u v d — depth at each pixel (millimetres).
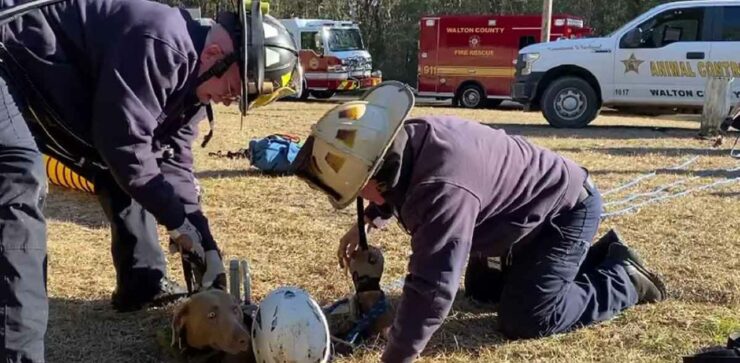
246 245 4832
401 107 2602
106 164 2918
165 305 3740
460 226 2715
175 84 2807
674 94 12906
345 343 3205
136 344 3344
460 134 2844
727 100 11570
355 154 2566
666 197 6492
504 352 3312
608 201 6348
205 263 3098
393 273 4316
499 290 3783
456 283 2727
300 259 4543
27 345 2371
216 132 10742
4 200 2381
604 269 3684
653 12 13047
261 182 6867
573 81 13180
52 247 4707
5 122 2441
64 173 5203
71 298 3873
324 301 3861
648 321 3609
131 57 2727
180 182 3281
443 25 23531
